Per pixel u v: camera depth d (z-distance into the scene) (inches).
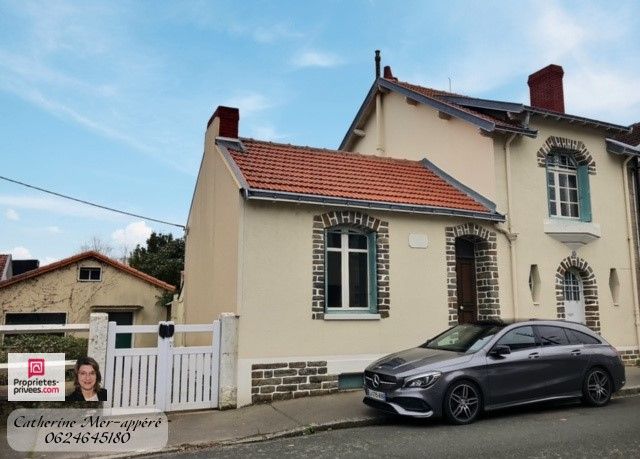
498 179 490.9
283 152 477.4
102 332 320.2
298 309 384.2
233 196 395.2
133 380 326.3
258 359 364.2
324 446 265.1
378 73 660.7
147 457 256.2
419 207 432.8
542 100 592.4
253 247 375.9
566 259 521.0
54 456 254.2
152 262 1254.9
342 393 387.2
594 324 526.3
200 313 498.9
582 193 552.7
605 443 259.3
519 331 335.9
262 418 319.3
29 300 756.0
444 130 552.1
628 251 566.9
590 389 348.8
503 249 480.7
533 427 292.7
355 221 414.3
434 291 439.5
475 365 309.0
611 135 589.6
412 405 294.4
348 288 416.5
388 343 412.8
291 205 393.7
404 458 239.0
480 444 259.0
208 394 344.8
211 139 484.7
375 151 670.5
